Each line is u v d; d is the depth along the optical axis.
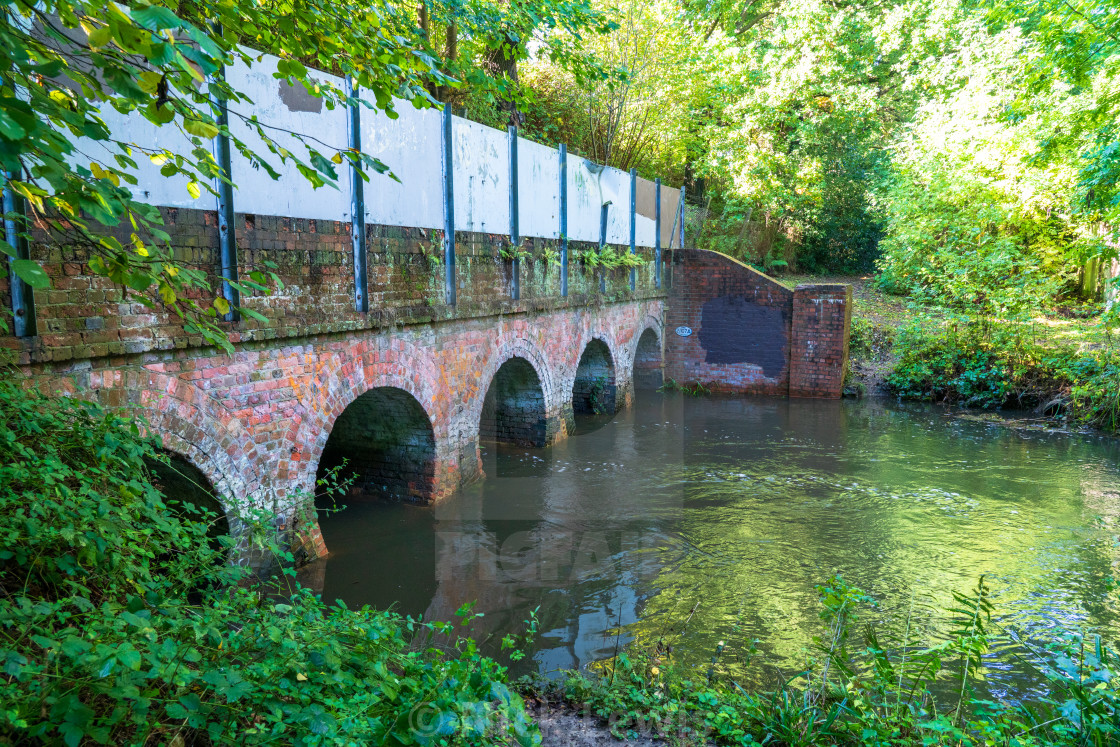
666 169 22.12
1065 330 15.69
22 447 3.23
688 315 16.91
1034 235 17.30
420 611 5.71
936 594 6.41
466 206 8.55
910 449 11.80
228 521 5.38
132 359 4.59
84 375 4.27
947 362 15.73
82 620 3.00
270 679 2.70
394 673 3.32
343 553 6.76
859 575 6.82
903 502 9.09
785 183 22.19
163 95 2.44
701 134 21.30
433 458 8.02
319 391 6.26
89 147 4.21
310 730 2.49
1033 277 15.59
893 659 5.12
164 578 3.51
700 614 5.91
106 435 3.47
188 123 2.52
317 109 6.09
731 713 3.96
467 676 3.11
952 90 20.64
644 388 17.16
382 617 3.69
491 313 9.05
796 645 5.38
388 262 7.11
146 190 4.60
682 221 17.70
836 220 25.34
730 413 14.53
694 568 6.92
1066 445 12.14
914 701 4.41
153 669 2.32
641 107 18.19
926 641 5.48
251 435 5.57
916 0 21.03
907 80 21.98
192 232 4.96
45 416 3.49
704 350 16.92
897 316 19.05
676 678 4.63
